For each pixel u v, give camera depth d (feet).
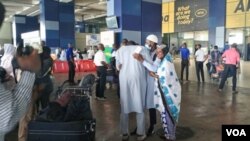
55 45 64.13
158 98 13.44
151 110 14.47
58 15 64.64
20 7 79.25
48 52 13.30
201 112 19.74
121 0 30.30
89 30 110.11
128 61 13.25
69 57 35.45
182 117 18.34
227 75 29.12
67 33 67.15
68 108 8.55
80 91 11.43
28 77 3.84
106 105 22.18
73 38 68.33
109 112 19.88
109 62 30.37
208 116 18.57
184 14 65.00
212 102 23.43
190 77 42.88
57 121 8.36
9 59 13.61
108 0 32.22
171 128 13.51
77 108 8.58
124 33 30.58
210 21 58.95
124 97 13.33
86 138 8.32
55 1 63.82
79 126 8.20
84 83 12.85
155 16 33.32
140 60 13.08
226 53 28.99
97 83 24.40
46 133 8.21
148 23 32.68
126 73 13.20
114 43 30.12
